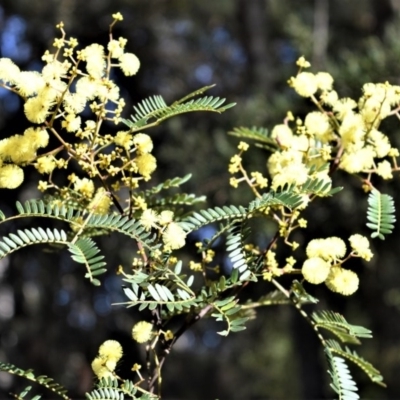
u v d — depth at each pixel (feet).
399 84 2.49
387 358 5.27
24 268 5.46
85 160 1.17
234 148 3.03
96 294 5.29
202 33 5.53
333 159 1.27
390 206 1.17
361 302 4.17
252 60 4.69
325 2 4.04
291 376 7.30
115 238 3.87
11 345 5.67
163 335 1.23
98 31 4.40
